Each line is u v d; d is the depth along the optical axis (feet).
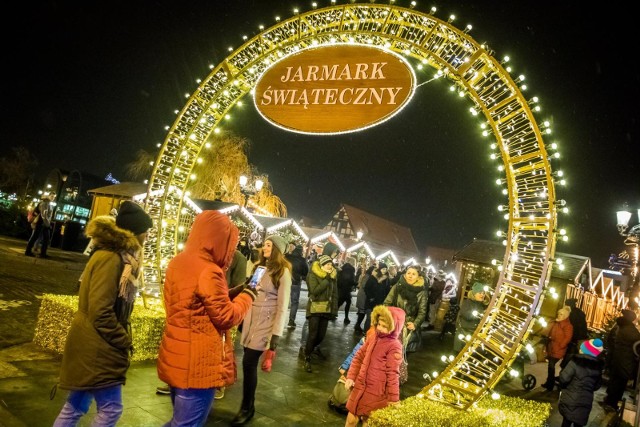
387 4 17.46
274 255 14.84
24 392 13.82
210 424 13.87
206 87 21.93
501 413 13.83
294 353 25.18
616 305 61.62
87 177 85.76
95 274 9.25
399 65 17.11
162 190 24.27
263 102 19.76
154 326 19.31
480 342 14.61
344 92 18.12
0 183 112.06
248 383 14.34
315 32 19.51
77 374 9.19
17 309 24.62
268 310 14.55
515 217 14.35
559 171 14.19
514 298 14.71
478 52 15.24
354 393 13.61
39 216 45.50
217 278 9.07
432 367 28.43
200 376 8.93
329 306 22.52
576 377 17.33
